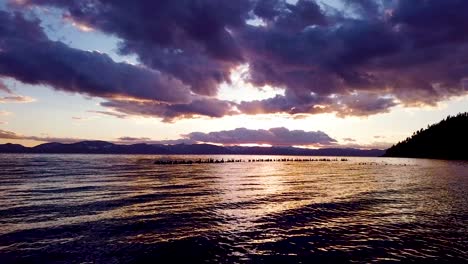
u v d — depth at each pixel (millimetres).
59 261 16656
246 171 96188
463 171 83312
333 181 60531
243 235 21484
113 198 37188
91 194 40469
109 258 17156
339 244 19391
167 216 27328
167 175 74938
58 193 41188
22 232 22031
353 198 37344
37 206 31734
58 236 21156
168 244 19531
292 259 16922
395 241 19906
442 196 38438
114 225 24125
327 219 26125
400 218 26359
